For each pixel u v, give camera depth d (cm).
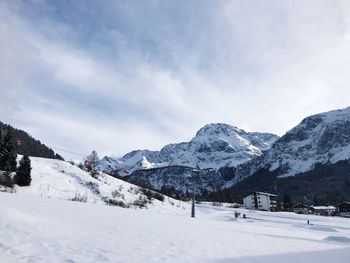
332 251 1554
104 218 1948
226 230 2173
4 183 5528
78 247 1030
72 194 6153
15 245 953
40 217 1545
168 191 14888
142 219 2219
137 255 1012
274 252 1368
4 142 6444
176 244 1302
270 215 8600
